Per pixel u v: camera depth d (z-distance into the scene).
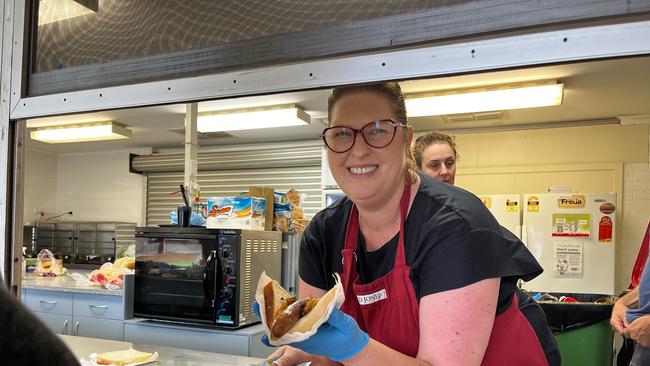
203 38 0.96
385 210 1.10
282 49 0.88
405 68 0.79
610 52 0.68
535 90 3.64
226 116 4.59
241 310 2.60
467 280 0.92
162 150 6.67
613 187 4.60
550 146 4.85
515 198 4.34
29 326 0.31
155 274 2.79
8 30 1.14
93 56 1.07
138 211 6.62
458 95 3.83
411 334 1.06
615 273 4.30
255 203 2.79
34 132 5.43
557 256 4.16
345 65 0.83
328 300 0.81
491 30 0.74
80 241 6.32
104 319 3.05
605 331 2.48
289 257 3.08
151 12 1.01
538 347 1.13
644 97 4.00
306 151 5.69
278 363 1.27
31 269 4.24
